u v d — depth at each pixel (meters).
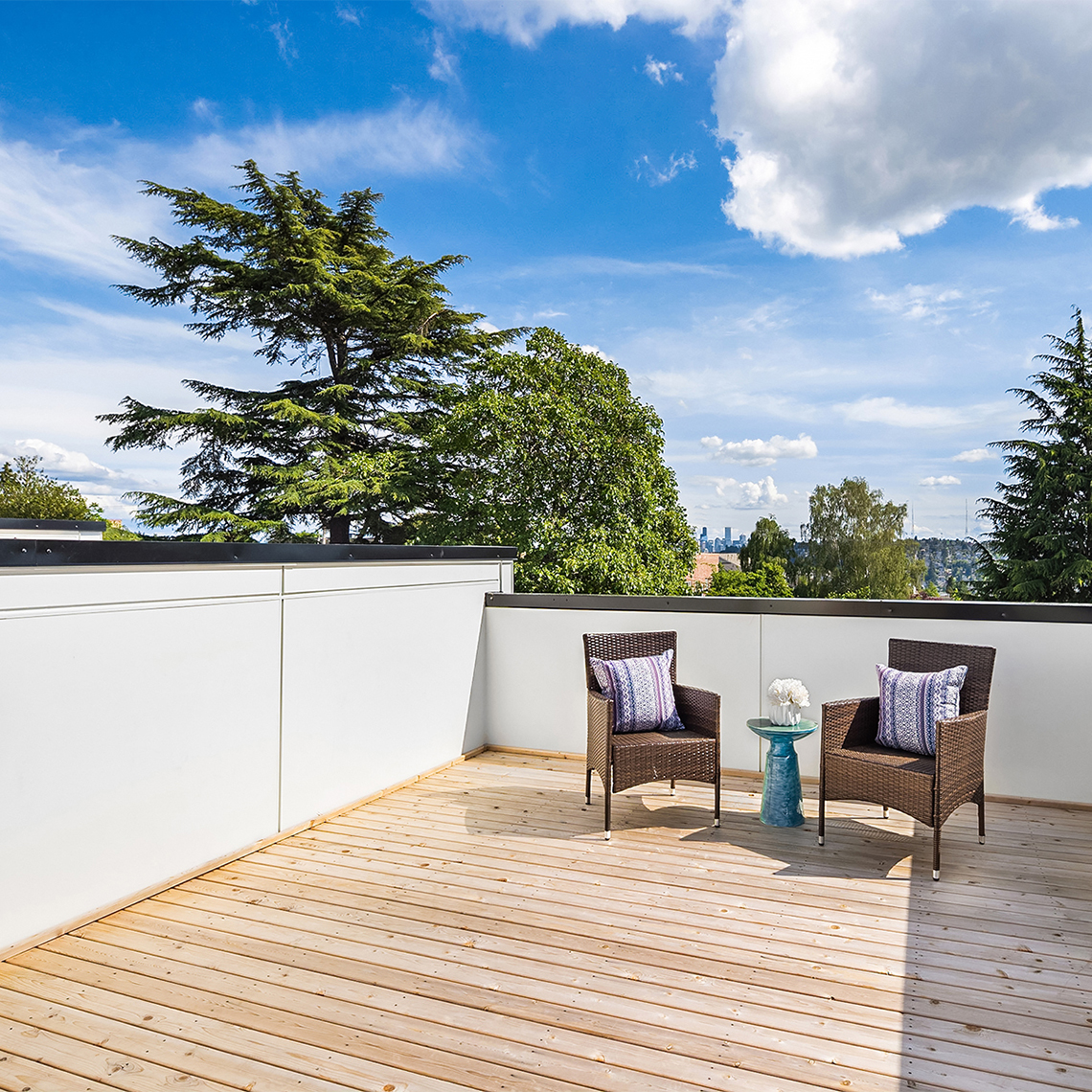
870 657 4.42
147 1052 1.96
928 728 3.39
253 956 2.47
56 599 2.64
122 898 2.85
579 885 3.03
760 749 4.65
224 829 3.30
